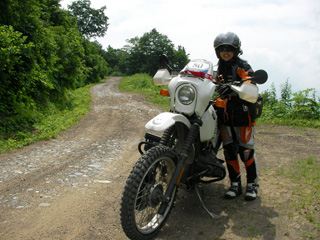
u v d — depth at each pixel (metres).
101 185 4.31
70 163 5.57
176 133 3.23
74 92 28.69
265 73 2.98
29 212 3.41
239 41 3.42
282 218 3.12
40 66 13.85
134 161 5.72
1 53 9.18
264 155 5.85
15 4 11.39
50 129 9.50
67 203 3.66
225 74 3.58
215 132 3.54
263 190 3.92
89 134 9.14
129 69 104.50
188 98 2.97
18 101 10.72
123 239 2.86
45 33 13.95
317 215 3.12
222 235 2.86
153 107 17.27
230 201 3.65
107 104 19.02
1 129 8.54
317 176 4.32
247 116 3.48
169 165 2.97
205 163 3.20
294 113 10.72
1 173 4.93
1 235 2.90
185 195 3.86
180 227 3.05
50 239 2.85
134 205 2.48
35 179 4.60
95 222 3.19
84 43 56.72
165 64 3.56
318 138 7.66
